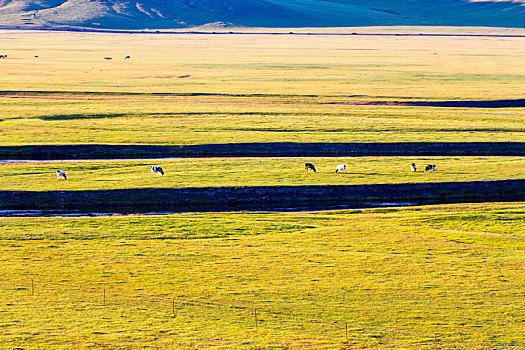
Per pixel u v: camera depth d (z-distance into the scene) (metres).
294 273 41.22
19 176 65.56
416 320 34.75
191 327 33.44
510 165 72.56
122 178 65.44
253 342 31.80
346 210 59.53
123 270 41.22
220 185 63.41
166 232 49.53
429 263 43.31
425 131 90.88
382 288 38.94
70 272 40.66
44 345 30.97
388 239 48.34
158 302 36.50
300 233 49.88
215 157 78.69
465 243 47.66
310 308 36.06
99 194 60.94
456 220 54.03
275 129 90.94
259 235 49.34
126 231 49.53
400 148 83.31
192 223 52.00
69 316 34.34
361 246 46.72
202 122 95.12
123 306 35.84
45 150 78.69
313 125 93.75
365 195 64.12
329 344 31.81
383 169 70.50
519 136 87.62
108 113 100.94
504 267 42.59
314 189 63.91
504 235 49.22
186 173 67.69
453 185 65.56
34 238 47.25
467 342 32.34
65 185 62.66
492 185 66.00
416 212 58.59
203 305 36.22
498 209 58.06
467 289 38.94
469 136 87.25
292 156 81.19
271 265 42.59
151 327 33.28
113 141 81.94
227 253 44.84
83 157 78.44
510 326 34.12
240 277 40.41
